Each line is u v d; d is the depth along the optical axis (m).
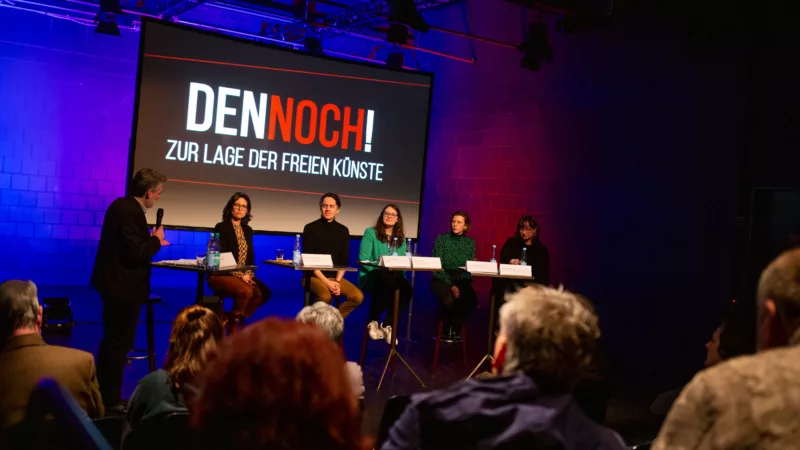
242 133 6.68
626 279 7.17
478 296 8.52
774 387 0.99
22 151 7.95
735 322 2.67
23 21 7.88
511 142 8.21
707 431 1.02
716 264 6.52
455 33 7.16
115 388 3.84
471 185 8.58
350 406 0.83
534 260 6.01
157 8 7.36
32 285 2.27
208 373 0.83
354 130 7.17
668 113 6.90
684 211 6.76
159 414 2.03
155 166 6.29
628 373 5.57
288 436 0.79
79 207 8.23
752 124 6.34
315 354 0.82
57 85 8.07
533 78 8.02
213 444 0.81
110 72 8.31
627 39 7.22
